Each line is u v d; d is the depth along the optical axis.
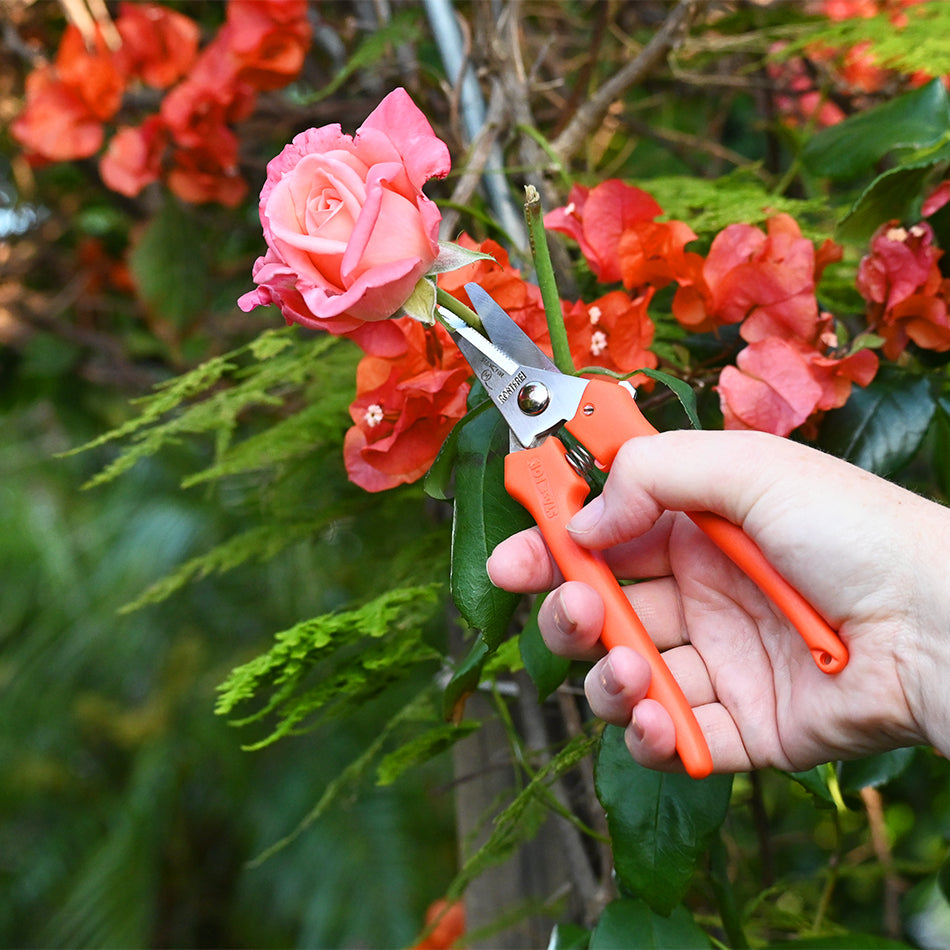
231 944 1.71
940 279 0.59
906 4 0.84
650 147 1.11
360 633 0.58
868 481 0.48
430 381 0.54
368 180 0.45
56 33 1.13
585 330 0.57
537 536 0.51
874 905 1.14
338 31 0.92
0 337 1.31
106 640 1.55
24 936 1.65
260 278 0.46
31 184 1.25
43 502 1.58
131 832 1.59
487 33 0.68
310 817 0.63
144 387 1.26
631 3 0.96
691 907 0.72
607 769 0.54
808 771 0.54
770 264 0.57
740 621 0.54
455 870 1.66
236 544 0.72
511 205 0.67
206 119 0.85
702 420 0.63
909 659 0.47
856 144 0.65
